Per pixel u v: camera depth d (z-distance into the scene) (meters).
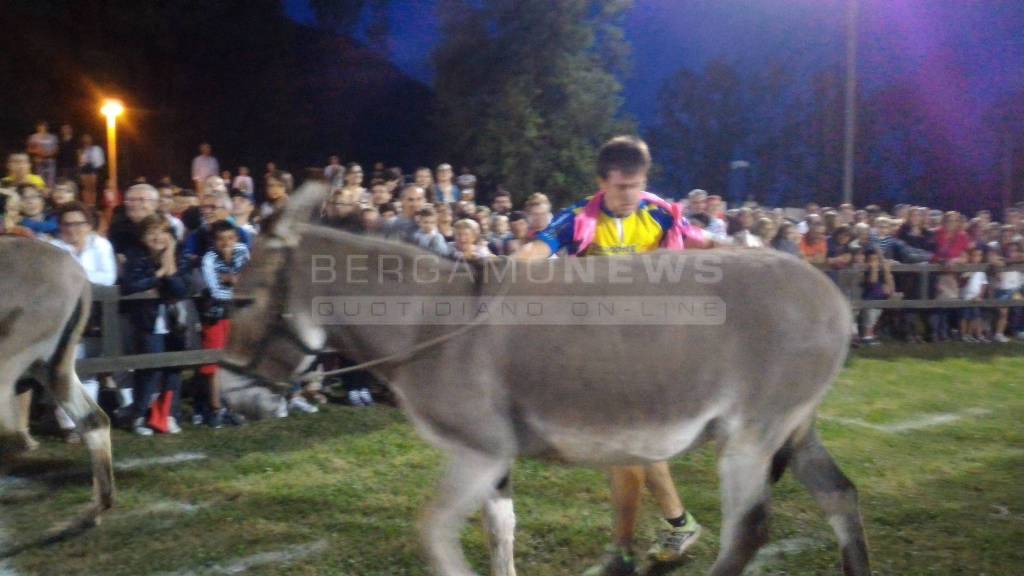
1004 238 11.31
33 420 6.31
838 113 24.44
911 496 5.07
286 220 3.22
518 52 17.08
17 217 6.15
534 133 16.75
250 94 19.19
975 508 4.86
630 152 3.52
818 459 3.59
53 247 4.52
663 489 3.97
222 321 6.35
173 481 5.14
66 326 4.53
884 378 8.47
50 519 4.55
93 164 11.40
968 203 25.23
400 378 3.22
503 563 3.48
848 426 6.63
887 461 5.76
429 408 3.17
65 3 16.48
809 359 3.25
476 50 17.09
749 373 3.18
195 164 12.36
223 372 3.31
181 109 18.38
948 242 10.92
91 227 6.00
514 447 3.20
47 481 5.11
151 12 16.89
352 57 20.92
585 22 17.45
